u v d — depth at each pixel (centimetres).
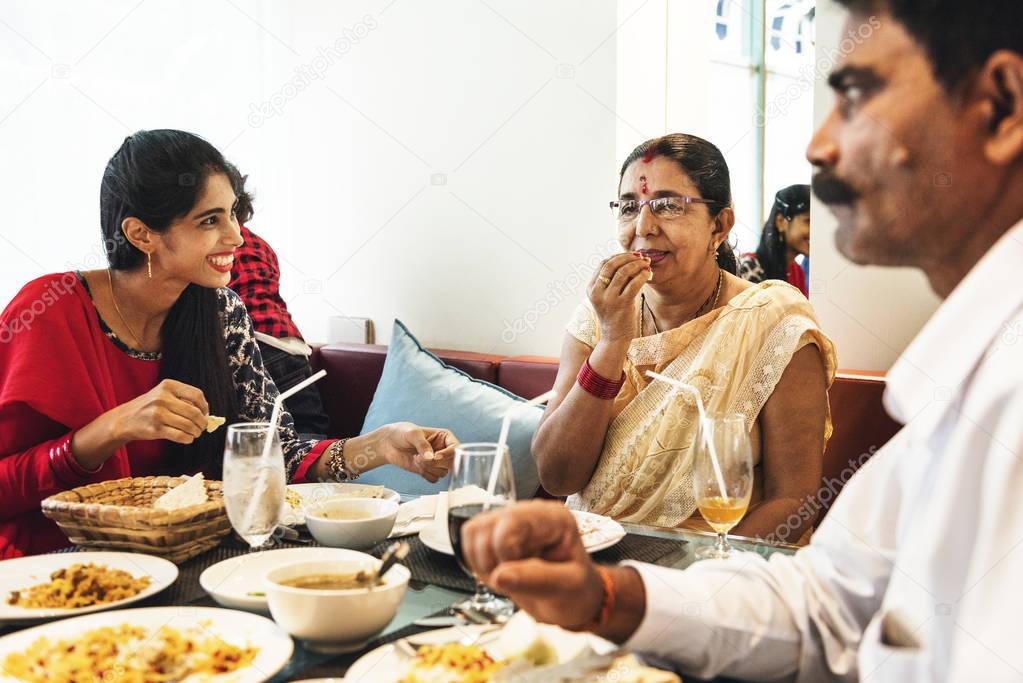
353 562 95
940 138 56
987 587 57
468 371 248
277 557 107
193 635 85
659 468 164
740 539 122
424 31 280
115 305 166
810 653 85
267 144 327
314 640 84
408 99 286
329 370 281
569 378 181
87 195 304
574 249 252
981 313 60
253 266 268
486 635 86
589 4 243
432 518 131
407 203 290
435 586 103
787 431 158
